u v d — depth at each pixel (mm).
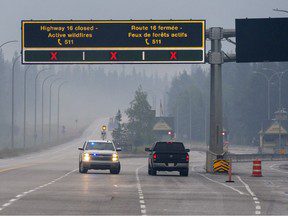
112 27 97750
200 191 58125
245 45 96812
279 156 179625
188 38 97062
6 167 105875
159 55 97188
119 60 97625
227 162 94688
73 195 51906
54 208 42281
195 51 97000
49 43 98188
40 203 45250
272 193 56594
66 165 119375
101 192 55312
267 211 42156
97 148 90875
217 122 97375
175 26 97188
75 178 76375
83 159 88812
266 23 96812
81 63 97938
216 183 70625
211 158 96938
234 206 45125
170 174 93188
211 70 97812
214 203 47062
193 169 114375
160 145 89375
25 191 55250
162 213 40406
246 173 97312
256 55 96750
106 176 82375
